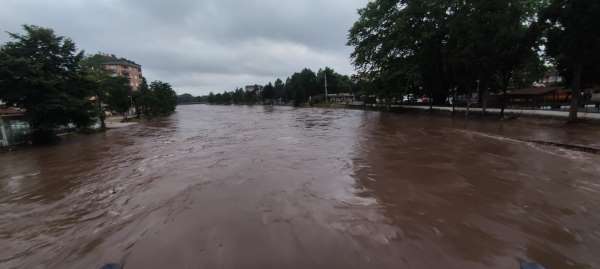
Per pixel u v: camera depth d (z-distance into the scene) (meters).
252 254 3.90
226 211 5.44
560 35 14.69
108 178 8.48
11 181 8.57
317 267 3.58
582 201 5.57
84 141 17.52
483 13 19.53
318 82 79.12
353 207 5.48
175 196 6.49
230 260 3.78
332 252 3.91
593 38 13.31
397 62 32.06
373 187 6.66
